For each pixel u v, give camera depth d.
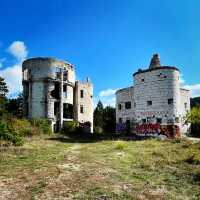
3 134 28.80
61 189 13.34
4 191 13.03
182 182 15.33
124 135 48.75
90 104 62.19
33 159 20.78
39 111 52.94
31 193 12.75
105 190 13.24
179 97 44.81
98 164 19.25
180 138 40.44
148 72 46.41
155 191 13.52
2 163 19.06
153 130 44.97
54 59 54.44
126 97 53.09
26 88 55.69
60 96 54.50
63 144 33.03
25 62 55.47
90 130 60.16
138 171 17.59
